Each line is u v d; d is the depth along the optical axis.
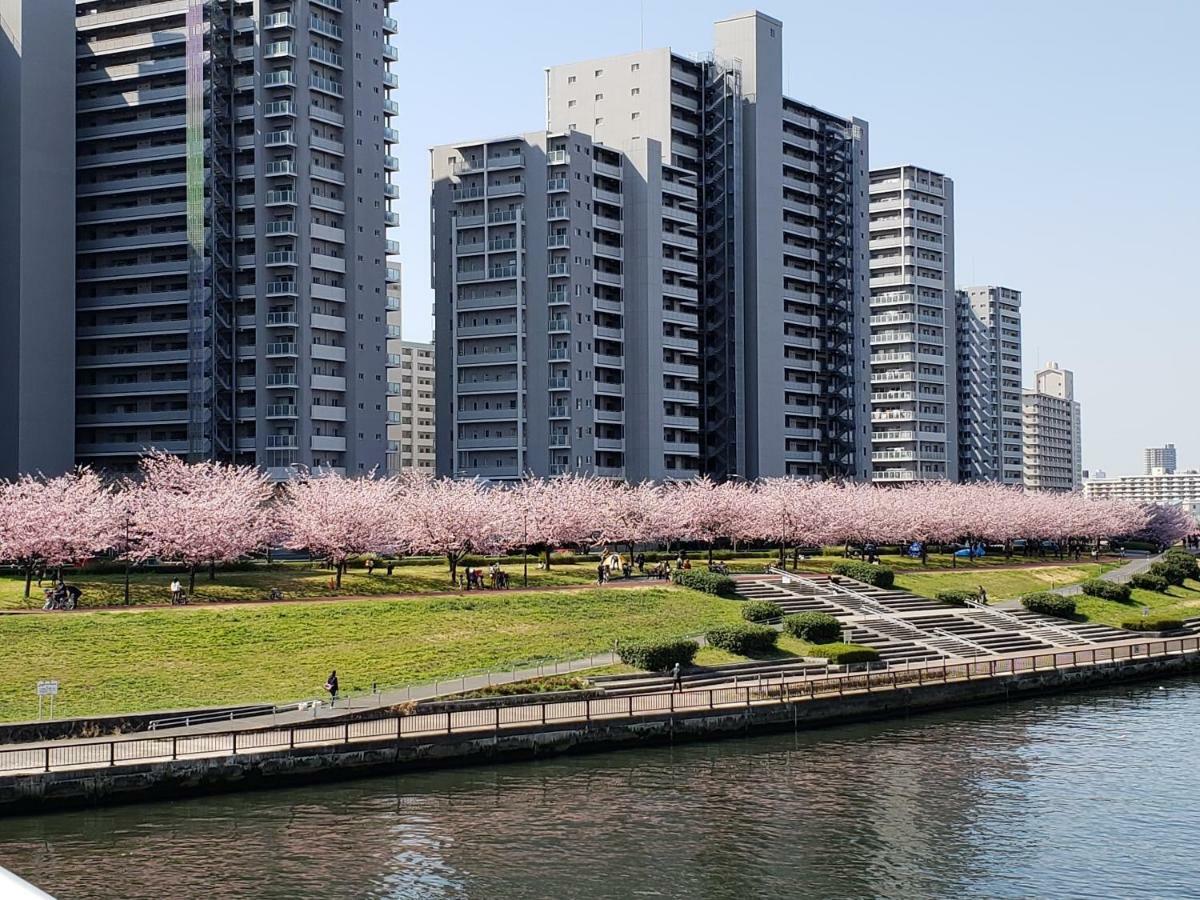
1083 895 53.78
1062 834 62.31
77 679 79.38
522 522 129.62
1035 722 91.19
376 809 64.56
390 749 71.00
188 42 167.75
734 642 100.56
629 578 129.88
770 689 88.75
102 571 114.94
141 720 71.56
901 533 167.25
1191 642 125.06
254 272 169.12
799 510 154.38
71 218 170.75
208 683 81.81
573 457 183.00
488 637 98.69
